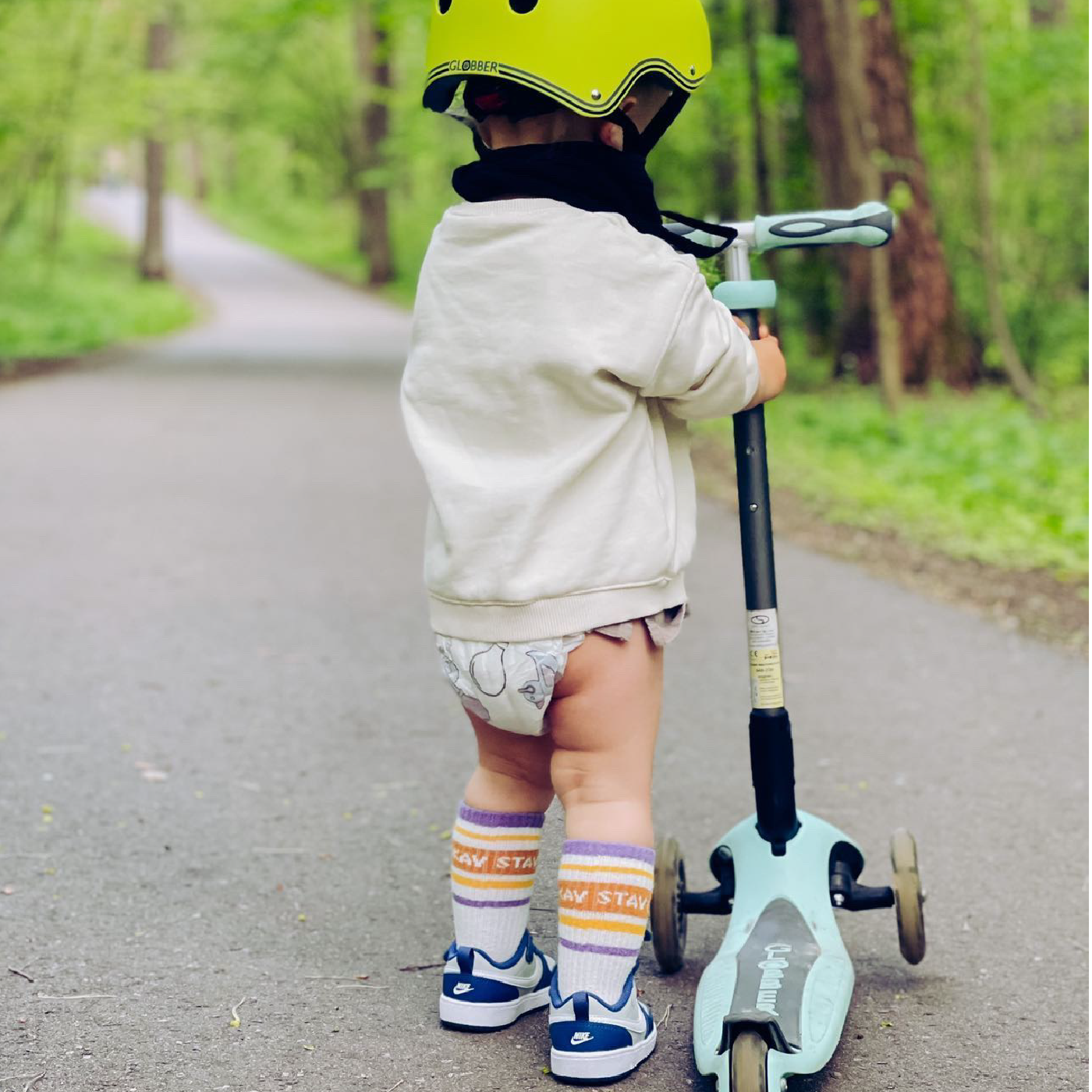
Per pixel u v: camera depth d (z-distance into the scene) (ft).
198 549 24.22
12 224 89.10
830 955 8.29
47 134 79.66
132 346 72.18
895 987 9.14
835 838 9.05
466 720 15.15
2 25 70.74
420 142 109.70
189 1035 8.30
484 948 8.44
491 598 7.67
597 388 7.54
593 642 7.71
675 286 7.59
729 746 14.26
